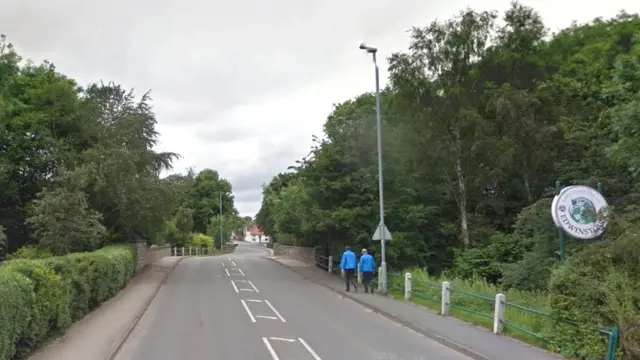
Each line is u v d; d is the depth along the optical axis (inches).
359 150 1227.9
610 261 439.8
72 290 610.2
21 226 1365.7
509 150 1071.0
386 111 1296.8
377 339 558.3
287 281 1219.2
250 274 1400.1
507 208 1277.1
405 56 1235.2
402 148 1233.4
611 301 402.3
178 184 1390.3
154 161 1346.0
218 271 1494.8
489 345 500.1
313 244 1674.5
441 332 569.9
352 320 685.9
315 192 1227.2
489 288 820.6
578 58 1251.2
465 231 1210.6
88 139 1359.5
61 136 1379.2
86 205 1047.0
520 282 829.8
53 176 1269.7
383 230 961.5
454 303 734.5
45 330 497.7
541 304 631.8
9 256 992.9
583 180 872.3
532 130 1061.1
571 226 532.4
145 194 1270.9
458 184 1279.5
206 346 522.3
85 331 588.7
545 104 1104.8
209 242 3326.8
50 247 990.4
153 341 551.8
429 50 1233.4
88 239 1029.8
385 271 951.0
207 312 757.3
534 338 511.2
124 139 1286.9
